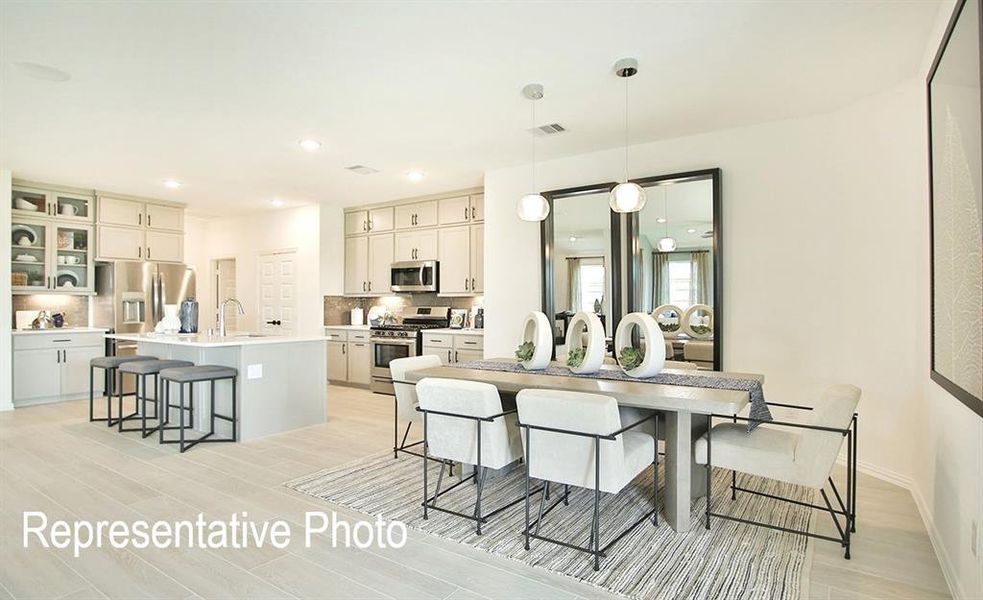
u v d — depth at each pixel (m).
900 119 3.26
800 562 2.35
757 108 3.65
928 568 2.31
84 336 6.04
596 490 2.31
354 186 6.15
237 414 4.37
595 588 2.15
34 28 2.57
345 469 3.64
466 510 2.94
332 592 2.13
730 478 3.46
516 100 3.50
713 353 4.09
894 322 3.31
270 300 7.89
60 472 3.53
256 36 2.65
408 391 3.74
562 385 2.81
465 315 6.73
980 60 1.70
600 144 4.49
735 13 2.45
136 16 2.46
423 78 3.15
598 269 4.68
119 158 4.88
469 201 6.34
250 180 5.81
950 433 2.29
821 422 2.43
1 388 5.41
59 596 2.08
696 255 4.19
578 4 2.38
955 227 2.09
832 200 3.65
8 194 5.38
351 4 2.37
